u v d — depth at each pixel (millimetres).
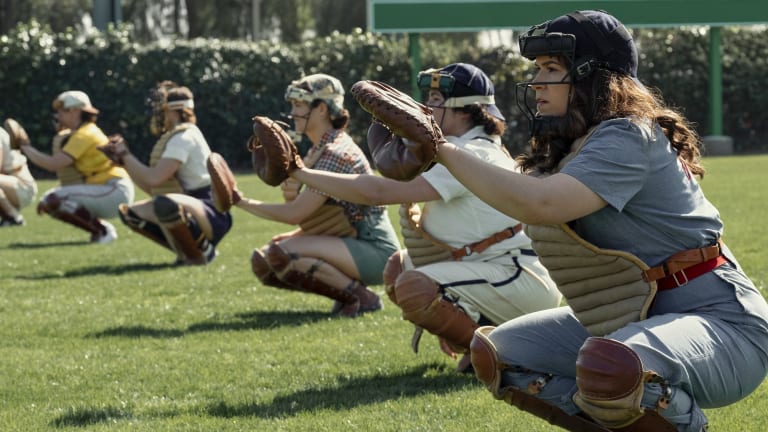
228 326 9250
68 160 15680
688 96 37312
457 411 6277
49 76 33031
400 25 34688
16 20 60938
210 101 34000
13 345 8586
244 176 31000
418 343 7750
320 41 35312
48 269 13180
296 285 9523
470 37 55594
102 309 10203
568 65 4375
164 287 11523
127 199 16000
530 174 4586
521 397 4750
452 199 7133
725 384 4297
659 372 4121
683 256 4375
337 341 8453
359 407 6422
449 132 7211
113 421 6242
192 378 7336
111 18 39375
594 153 4219
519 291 7066
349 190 6199
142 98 33375
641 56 37094
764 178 24172
